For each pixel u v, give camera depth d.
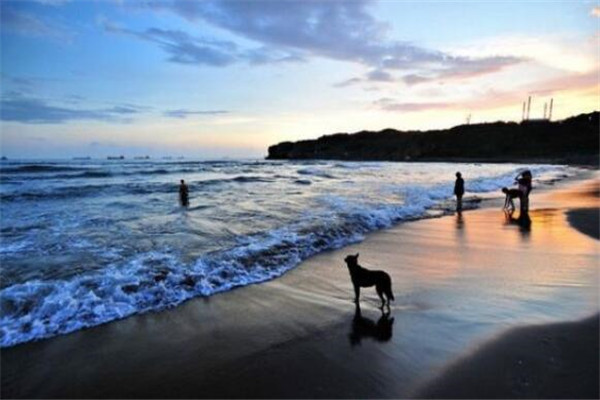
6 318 5.84
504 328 5.54
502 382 4.28
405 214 16.14
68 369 4.67
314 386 4.33
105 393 4.23
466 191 26.59
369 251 10.12
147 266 8.28
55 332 5.52
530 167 64.44
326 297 6.95
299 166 71.75
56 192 24.14
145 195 22.97
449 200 21.53
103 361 4.84
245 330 5.67
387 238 11.66
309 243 10.64
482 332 5.45
